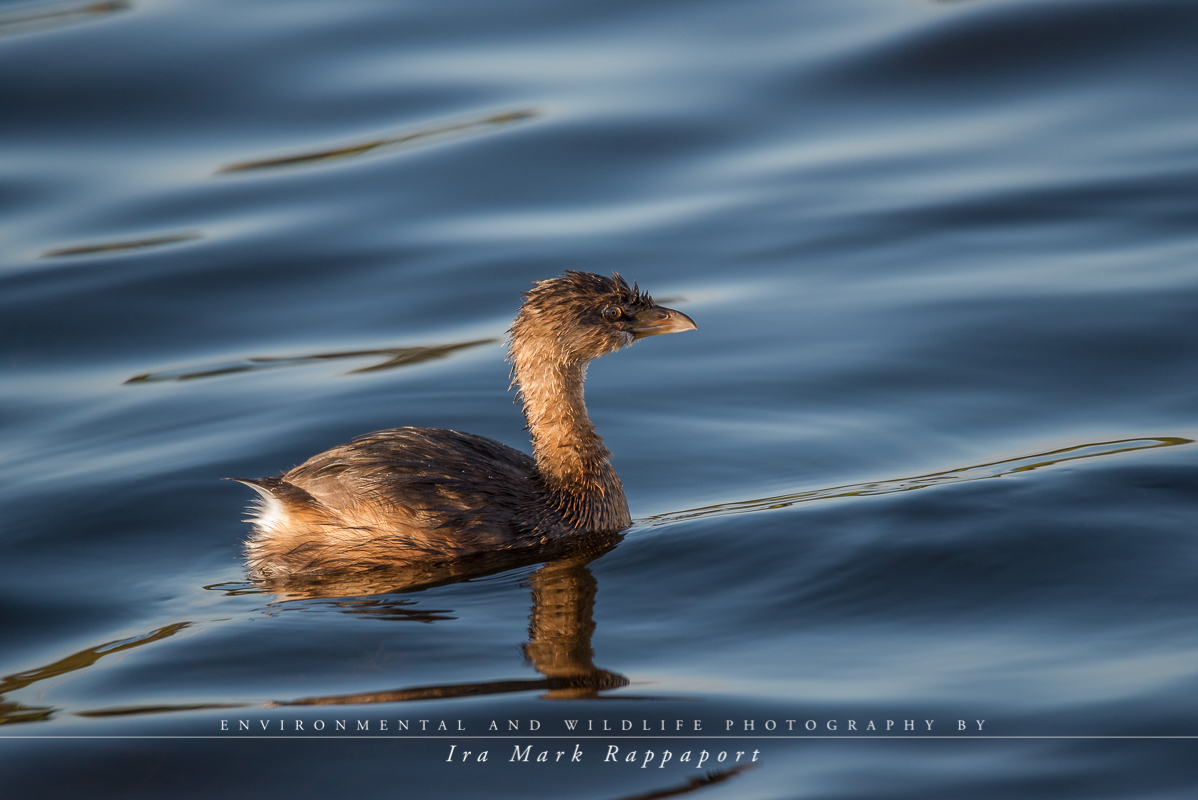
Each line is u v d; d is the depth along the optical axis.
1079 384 14.45
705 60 23.64
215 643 9.62
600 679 8.82
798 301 17.20
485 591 10.44
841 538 10.79
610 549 11.22
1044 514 10.91
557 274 18.25
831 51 23.47
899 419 13.99
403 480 11.04
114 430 14.30
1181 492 11.21
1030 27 23.05
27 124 22.05
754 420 14.21
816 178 20.50
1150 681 8.31
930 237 18.64
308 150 21.55
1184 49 22.38
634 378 15.49
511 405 14.77
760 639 9.34
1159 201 18.81
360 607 10.21
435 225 19.80
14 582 10.95
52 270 18.52
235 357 16.38
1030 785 7.38
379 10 25.36
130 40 24.28
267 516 11.28
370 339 16.78
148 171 21.09
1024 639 9.05
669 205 20.06
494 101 22.77
